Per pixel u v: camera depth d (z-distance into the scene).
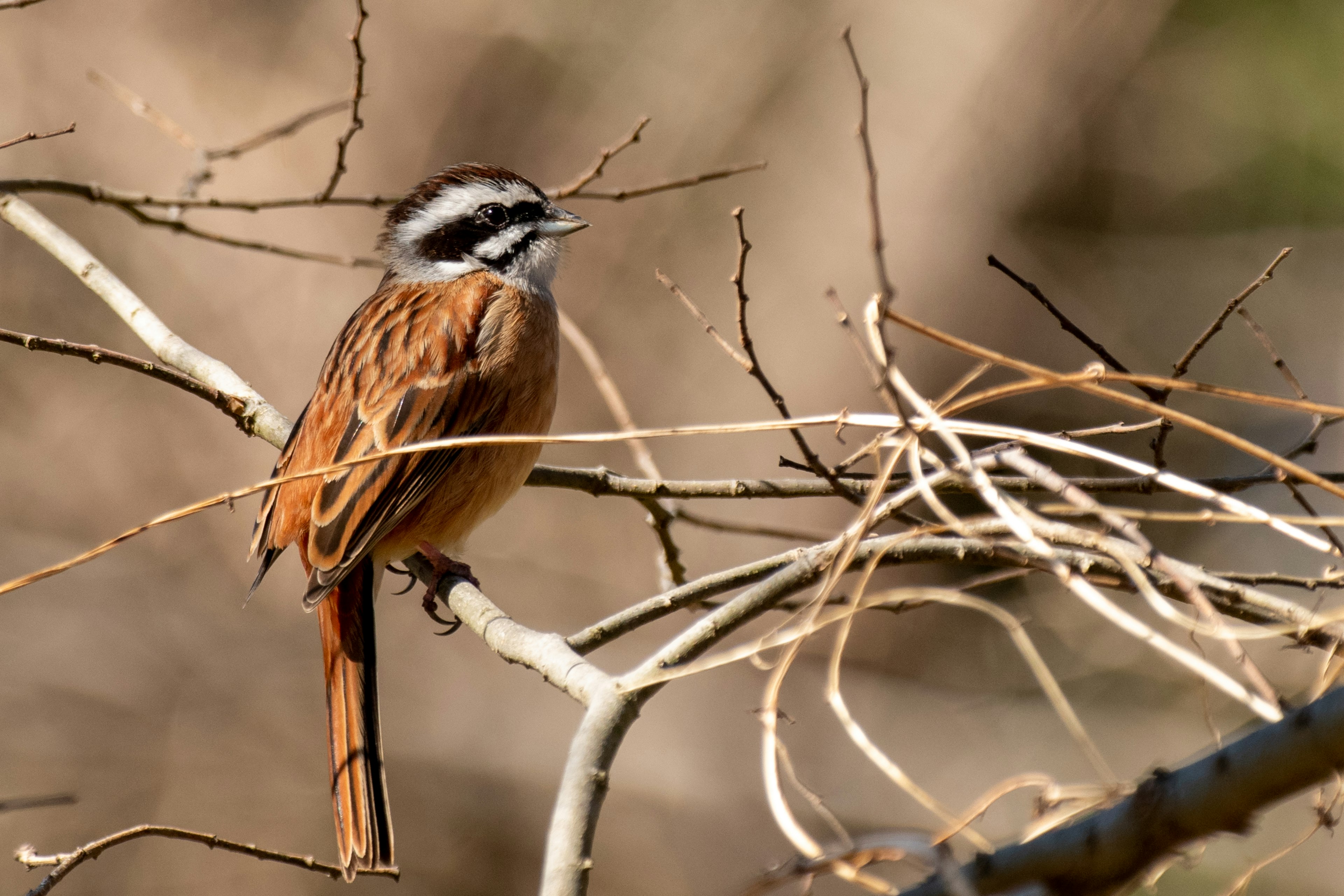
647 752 13.99
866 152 3.72
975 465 4.29
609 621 4.89
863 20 16.41
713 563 14.82
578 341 6.85
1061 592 13.05
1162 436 5.12
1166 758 12.66
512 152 16.06
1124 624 3.81
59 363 14.53
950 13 16.39
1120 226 16.47
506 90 16.11
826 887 12.53
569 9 16.25
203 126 15.23
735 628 4.39
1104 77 16.34
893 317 3.88
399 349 6.22
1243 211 16.28
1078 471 14.98
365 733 5.31
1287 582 4.80
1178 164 16.42
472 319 6.39
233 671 14.20
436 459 6.10
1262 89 16.28
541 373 6.56
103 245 14.66
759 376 5.22
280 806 13.73
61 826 13.29
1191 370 15.49
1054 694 4.10
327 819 13.76
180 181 15.02
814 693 14.25
